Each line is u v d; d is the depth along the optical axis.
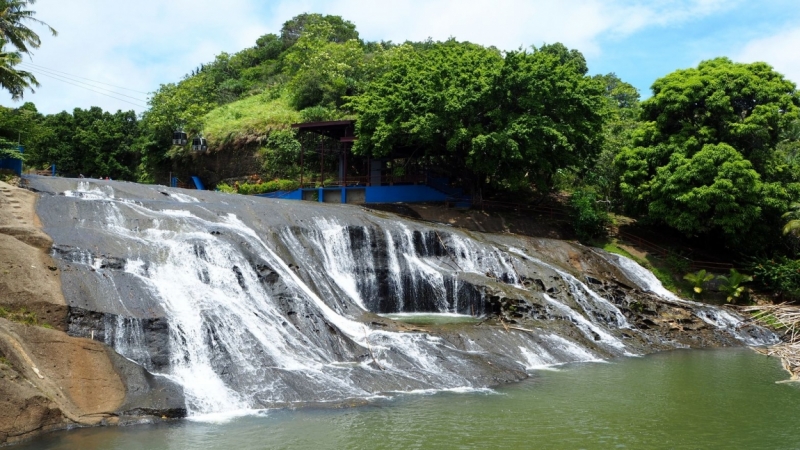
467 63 37.72
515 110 36.31
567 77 36.31
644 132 37.47
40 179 26.55
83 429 12.37
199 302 17.19
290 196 42.91
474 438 12.77
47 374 13.08
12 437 11.46
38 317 14.41
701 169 33.09
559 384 17.48
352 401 14.93
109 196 26.34
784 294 31.48
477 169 35.84
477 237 30.05
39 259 16.12
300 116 52.03
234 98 67.50
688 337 25.25
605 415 14.73
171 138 54.16
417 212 37.72
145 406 13.38
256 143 51.59
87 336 14.66
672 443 12.94
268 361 16.08
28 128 32.41
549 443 12.66
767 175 34.69
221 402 14.14
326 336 18.11
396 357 17.75
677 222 34.22
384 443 12.28
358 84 56.00
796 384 18.23
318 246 25.09
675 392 17.06
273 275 20.02
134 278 17.17
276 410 14.15
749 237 34.66
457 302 25.09
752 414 15.16
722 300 31.89
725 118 34.81
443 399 15.51
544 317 23.69
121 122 59.84
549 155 37.03
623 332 24.42
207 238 20.52
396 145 40.59
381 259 26.61
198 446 11.80
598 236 37.59
